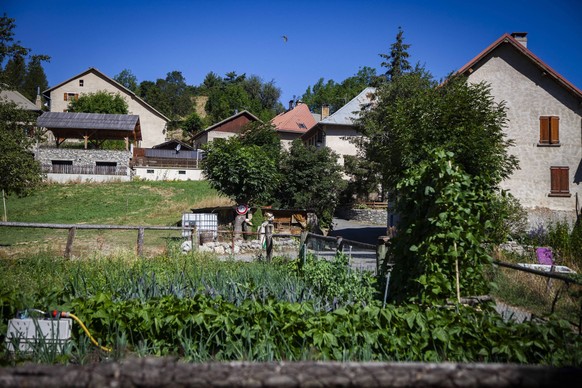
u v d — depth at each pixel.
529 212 22.77
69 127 40.50
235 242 18.42
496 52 23.31
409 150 14.64
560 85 22.92
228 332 4.26
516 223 18.94
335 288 6.57
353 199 37.16
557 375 2.04
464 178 4.98
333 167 26.95
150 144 60.75
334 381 1.98
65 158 40.41
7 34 19.80
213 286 6.23
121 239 20.11
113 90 60.44
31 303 4.53
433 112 14.89
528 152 23.12
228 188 21.72
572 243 16.50
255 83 110.19
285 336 4.20
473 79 23.28
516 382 2.02
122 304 4.61
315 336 3.97
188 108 116.81
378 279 6.12
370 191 35.75
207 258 12.65
